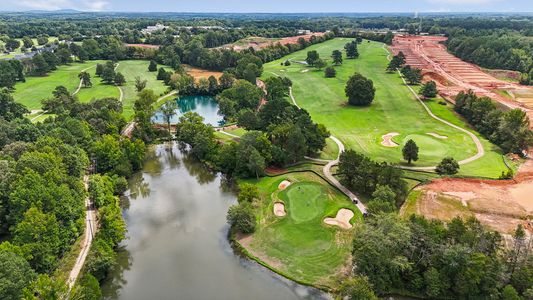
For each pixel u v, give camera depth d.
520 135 110.94
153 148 127.31
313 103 170.25
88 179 95.44
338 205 85.38
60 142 92.56
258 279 65.56
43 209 67.00
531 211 78.81
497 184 90.62
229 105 156.12
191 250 73.69
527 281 56.09
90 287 57.25
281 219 81.44
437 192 87.19
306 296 61.62
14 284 50.56
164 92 191.75
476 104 136.12
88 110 130.12
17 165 74.69
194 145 120.88
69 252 67.69
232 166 106.00
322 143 110.50
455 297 59.50
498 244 60.31
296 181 96.81
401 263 58.41
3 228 70.88
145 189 99.06
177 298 61.41
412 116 148.50
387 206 75.06
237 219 77.56
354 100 163.88
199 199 93.88
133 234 78.81
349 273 65.44
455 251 58.06
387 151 115.12
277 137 110.62
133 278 66.00
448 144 119.94
